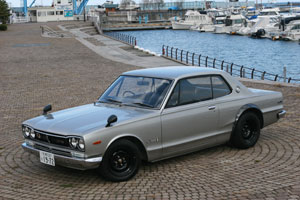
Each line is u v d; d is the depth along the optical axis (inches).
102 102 266.7
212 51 2440.9
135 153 231.3
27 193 216.8
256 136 289.9
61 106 462.0
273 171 240.2
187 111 251.8
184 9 6860.2
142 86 262.4
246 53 2284.7
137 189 217.8
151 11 6747.1
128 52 1171.9
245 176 233.1
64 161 221.8
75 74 730.2
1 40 1665.8
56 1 4023.1
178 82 254.4
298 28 2844.5
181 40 3366.1
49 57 1033.5
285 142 300.5
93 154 216.2
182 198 203.9
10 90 583.2
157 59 992.2
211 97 267.4
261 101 292.7
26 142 246.8
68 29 2522.1
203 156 273.6
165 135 242.4
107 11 6486.2
